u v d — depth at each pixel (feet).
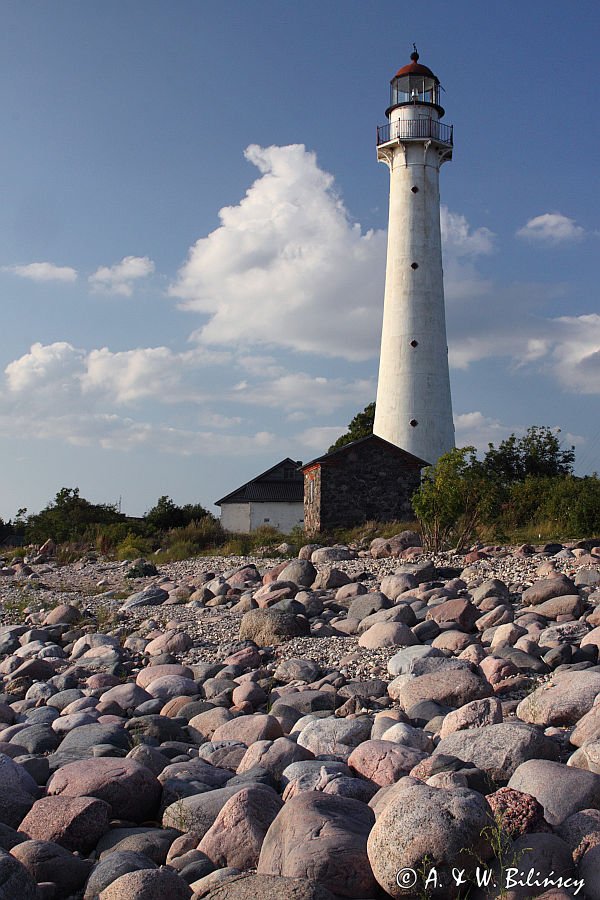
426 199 122.83
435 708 24.70
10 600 63.57
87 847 17.25
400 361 119.03
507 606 38.27
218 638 40.75
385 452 107.55
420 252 121.19
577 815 14.84
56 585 74.69
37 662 35.96
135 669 36.58
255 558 83.76
